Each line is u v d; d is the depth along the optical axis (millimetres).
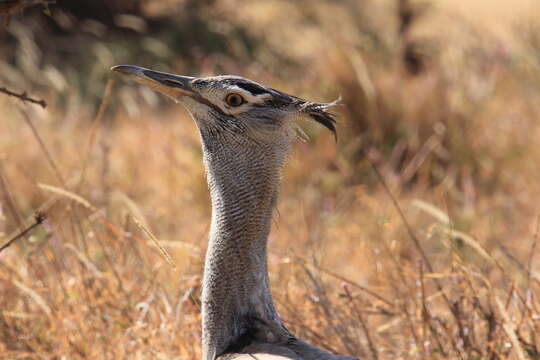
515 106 16328
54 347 8000
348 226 11055
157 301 8188
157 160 14055
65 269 8773
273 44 21297
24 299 8328
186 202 12789
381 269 8734
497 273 9875
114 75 18969
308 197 12539
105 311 8125
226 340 5641
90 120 16844
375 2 24234
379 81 15336
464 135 14406
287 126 5699
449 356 7512
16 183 12406
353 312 7934
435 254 9562
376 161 13508
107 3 23266
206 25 22609
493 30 20531
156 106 18125
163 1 23766
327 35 20391
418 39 19844
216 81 5699
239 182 5633
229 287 5637
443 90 15398
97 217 9102
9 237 9172
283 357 5270
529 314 7328
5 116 15898
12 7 6324
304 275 8672
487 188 13445
